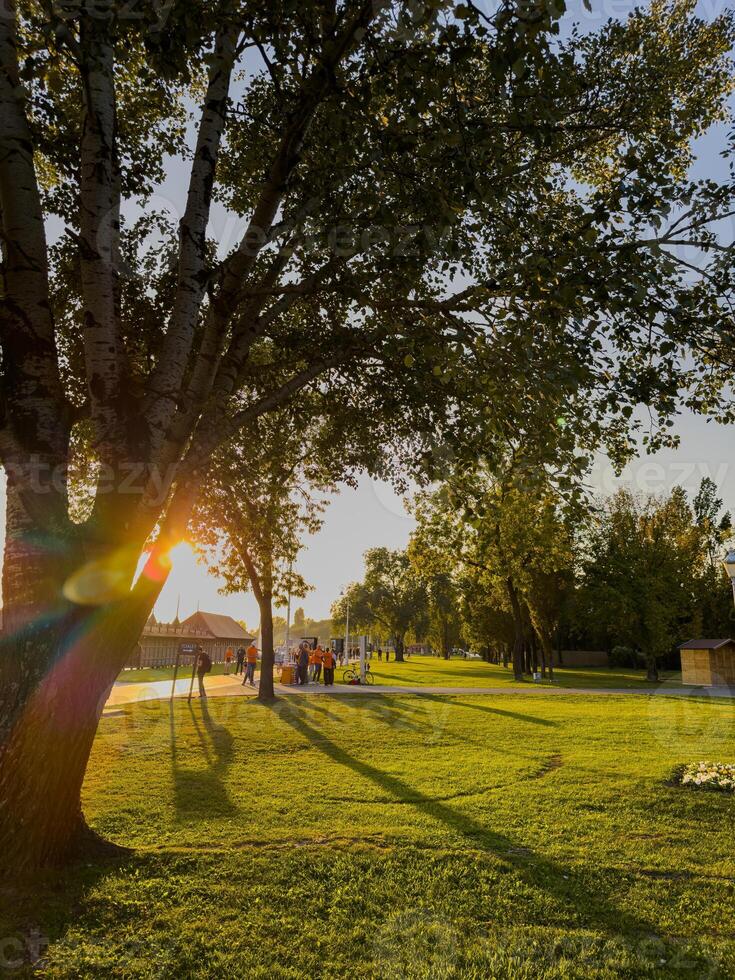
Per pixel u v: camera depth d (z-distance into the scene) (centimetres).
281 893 518
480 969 418
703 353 595
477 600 4784
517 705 2034
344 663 5369
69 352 841
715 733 1372
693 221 528
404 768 1024
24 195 564
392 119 555
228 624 7800
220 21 443
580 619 4309
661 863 604
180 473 623
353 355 788
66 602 524
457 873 569
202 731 1398
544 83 487
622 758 1110
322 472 1144
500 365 493
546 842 658
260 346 1050
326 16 489
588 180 841
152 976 398
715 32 739
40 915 456
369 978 405
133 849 596
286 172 602
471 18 405
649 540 3809
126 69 739
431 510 2342
